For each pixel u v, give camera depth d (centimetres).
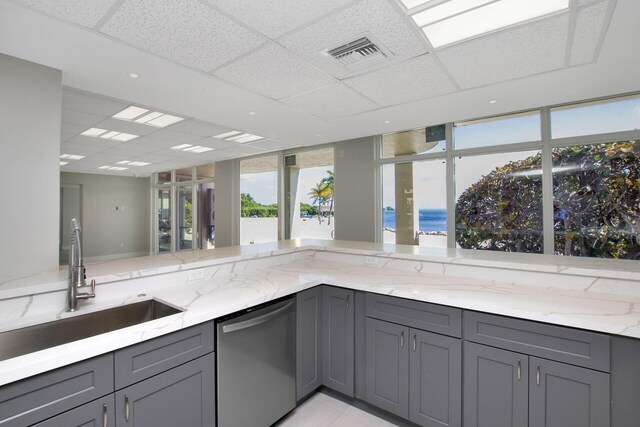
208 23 168
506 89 269
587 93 282
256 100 295
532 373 142
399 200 480
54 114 217
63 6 150
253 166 652
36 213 201
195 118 363
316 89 267
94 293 148
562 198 353
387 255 238
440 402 168
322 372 218
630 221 321
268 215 627
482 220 407
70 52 197
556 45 195
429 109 324
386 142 491
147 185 956
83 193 850
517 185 382
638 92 311
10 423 90
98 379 109
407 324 179
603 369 127
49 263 204
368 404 205
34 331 129
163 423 128
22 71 203
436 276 211
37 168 204
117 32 175
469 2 154
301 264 256
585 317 131
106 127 399
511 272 190
